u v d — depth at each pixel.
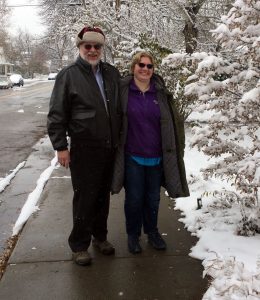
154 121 4.10
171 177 4.17
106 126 3.83
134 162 4.11
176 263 4.04
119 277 3.80
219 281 3.11
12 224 5.33
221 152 4.46
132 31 13.47
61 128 3.81
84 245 4.04
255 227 4.45
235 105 4.28
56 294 3.54
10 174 7.90
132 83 4.13
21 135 12.95
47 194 6.32
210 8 13.52
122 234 4.73
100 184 4.00
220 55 4.34
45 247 4.41
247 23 4.05
